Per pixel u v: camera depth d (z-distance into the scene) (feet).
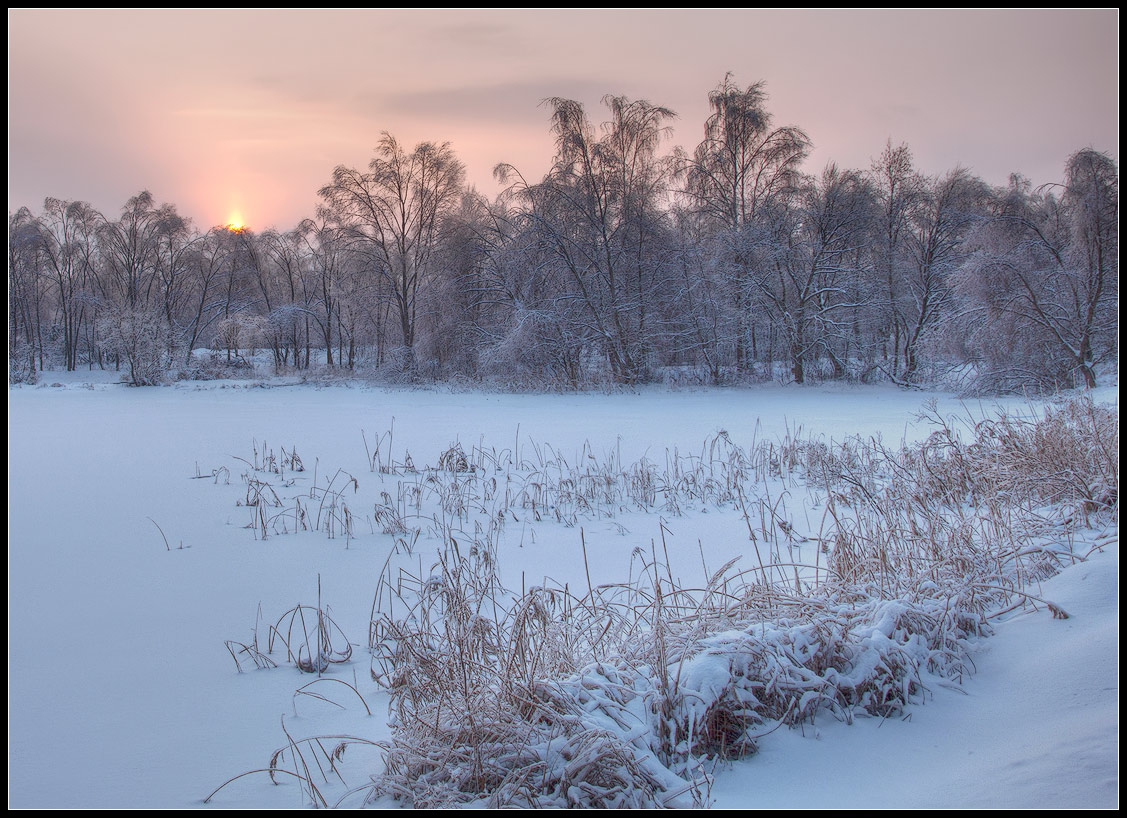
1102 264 67.82
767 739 9.80
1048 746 8.80
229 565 21.09
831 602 13.76
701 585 18.66
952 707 10.46
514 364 94.17
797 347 94.22
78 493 31.19
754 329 100.27
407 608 16.84
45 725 11.78
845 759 9.32
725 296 94.22
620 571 20.07
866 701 10.48
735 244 92.27
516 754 8.77
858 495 22.57
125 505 28.89
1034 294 70.59
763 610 12.67
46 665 14.28
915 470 26.00
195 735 11.40
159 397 86.43
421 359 105.19
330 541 23.70
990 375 72.28
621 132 94.07
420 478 34.32
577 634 12.91
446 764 9.12
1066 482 19.72
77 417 63.16
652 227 94.43
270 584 19.42
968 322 74.95
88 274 154.81
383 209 113.39
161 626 16.47
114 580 19.77
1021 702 10.19
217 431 52.85
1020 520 18.63
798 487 31.04
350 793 9.20
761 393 85.92
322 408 71.31
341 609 17.53
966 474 24.09
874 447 34.45
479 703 10.03
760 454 36.17
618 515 26.94
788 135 94.32
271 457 36.24
